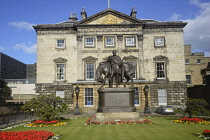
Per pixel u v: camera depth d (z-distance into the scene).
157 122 21.38
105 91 19.67
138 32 42.25
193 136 13.89
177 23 42.53
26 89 75.19
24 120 25.50
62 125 20.56
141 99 39.56
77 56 42.09
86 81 40.81
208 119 23.09
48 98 22.95
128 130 15.94
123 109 19.50
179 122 21.19
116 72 20.16
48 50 42.56
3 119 25.17
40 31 43.00
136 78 41.41
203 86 40.66
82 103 39.62
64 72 42.12
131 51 42.03
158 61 42.16
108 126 17.73
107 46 42.19
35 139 12.43
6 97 68.62
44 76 41.97
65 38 42.88
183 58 42.19
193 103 21.80
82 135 14.58
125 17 42.22
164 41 42.66
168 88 41.56
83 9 47.47
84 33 42.38
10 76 93.50
